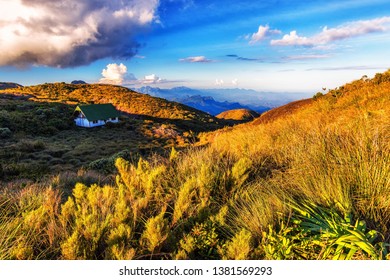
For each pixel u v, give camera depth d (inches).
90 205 131.6
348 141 150.9
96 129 1803.6
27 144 1000.2
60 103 2351.1
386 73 512.1
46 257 99.7
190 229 113.2
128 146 1184.8
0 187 253.9
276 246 86.4
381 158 121.0
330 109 422.6
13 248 95.7
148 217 124.0
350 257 76.5
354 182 115.9
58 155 935.0
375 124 180.5
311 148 163.0
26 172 529.7
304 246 85.7
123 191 147.9
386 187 102.0
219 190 150.0
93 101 3253.0
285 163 176.6
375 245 77.2
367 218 96.1
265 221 101.3
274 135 270.4
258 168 176.2
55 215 134.3
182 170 179.9
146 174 163.3
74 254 90.4
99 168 487.5
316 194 113.7
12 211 150.6
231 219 115.2
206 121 3031.5
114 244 91.9
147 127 1844.2
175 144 1300.4
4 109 1797.5
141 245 99.3
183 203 127.6
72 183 264.5
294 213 104.0
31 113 1753.2
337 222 89.5
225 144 266.4
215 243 98.3
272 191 123.0
